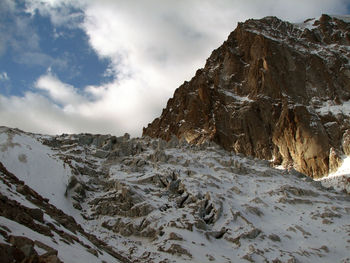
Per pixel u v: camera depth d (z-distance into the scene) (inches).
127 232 1378.0
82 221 1429.6
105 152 2272.4
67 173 1720.0
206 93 4165.8
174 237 1285.7
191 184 1787.6
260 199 1849.2
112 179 1817.2
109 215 1510.8
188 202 1642.5
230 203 1688.0
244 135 3715.6
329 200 2063.2
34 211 711.7
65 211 1425.9
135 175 1903.3
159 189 1766.7
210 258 1187.3
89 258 644.7
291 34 5398.6
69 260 550.0
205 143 2819.9
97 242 984.9
